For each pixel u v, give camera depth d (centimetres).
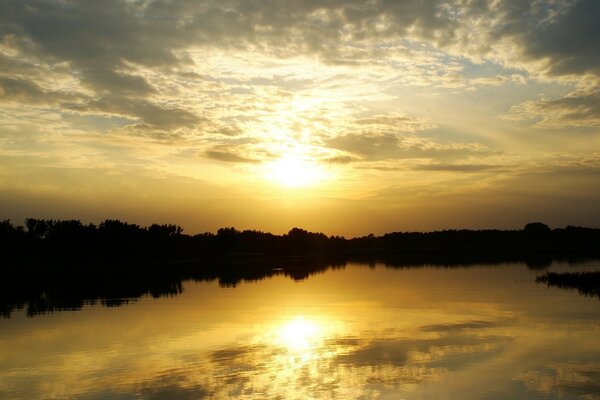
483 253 17725
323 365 2502
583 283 5688
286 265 13775
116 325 3850
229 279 8650
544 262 10888
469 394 2020
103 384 2316
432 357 2591
